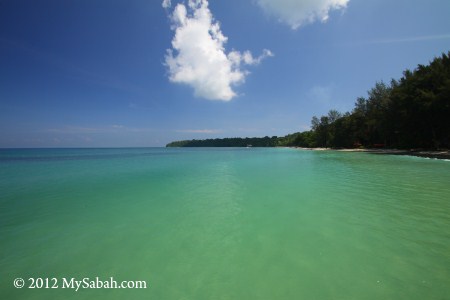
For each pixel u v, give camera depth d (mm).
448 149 41031
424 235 6469
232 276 4832
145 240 6652
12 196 12352
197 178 18469
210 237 6750
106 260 5629
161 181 17062
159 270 5156
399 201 10094
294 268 5027
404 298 4004
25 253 6012
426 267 4906
